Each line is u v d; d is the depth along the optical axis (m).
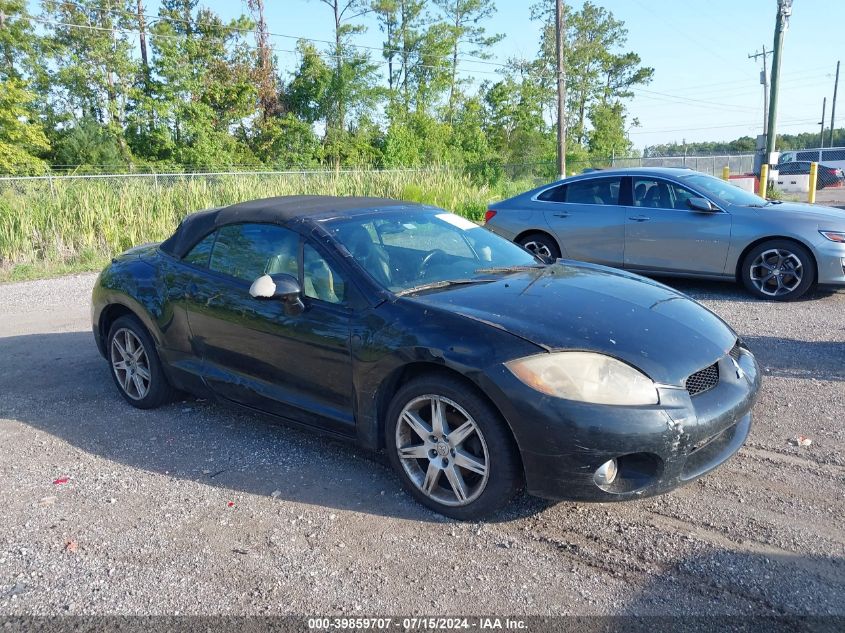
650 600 2.70
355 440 3.71
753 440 4.12
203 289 4.37
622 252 8.58
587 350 3.06
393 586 2.84
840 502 3.38
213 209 4.86
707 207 7.95
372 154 43.03
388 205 4.62
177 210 15.48
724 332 3.63
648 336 3.24
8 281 11.27
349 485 3.72
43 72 37.91
